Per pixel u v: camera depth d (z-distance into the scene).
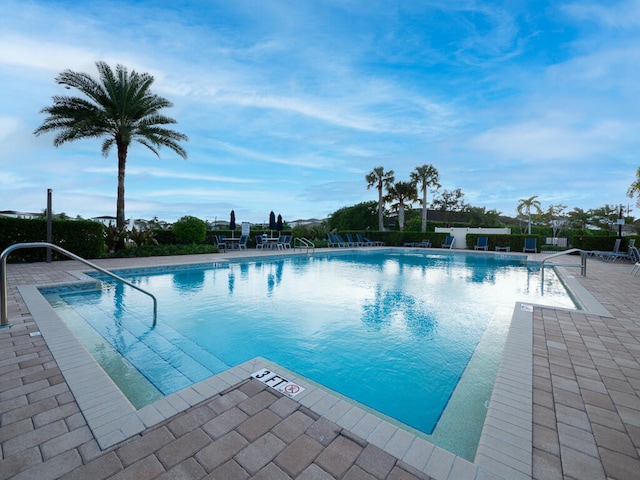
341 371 3.45
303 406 2.21
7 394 2.30
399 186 29.84
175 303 6.22
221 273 10.04
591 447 1.81
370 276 9.92
